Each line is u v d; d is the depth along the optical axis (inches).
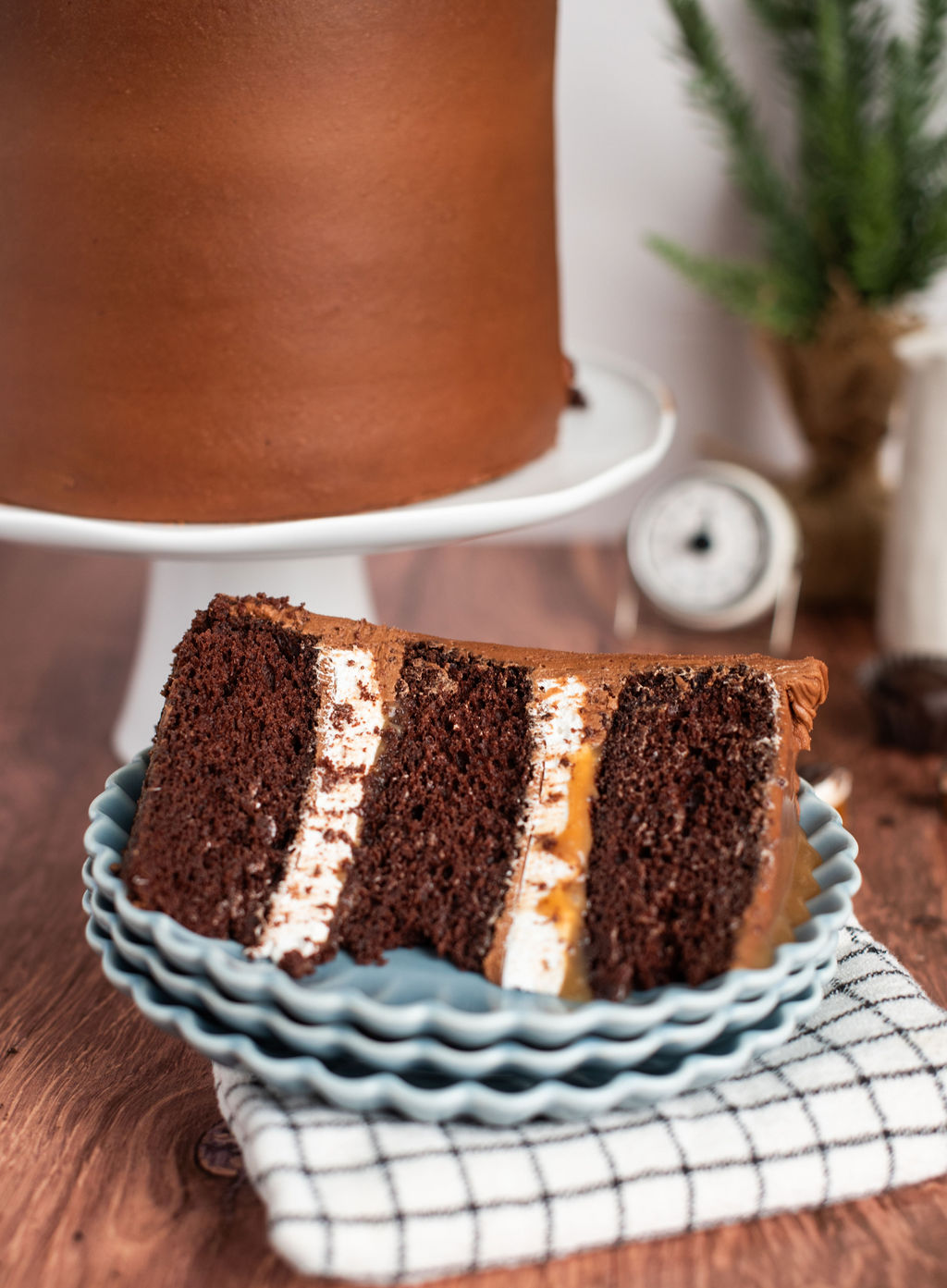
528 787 16.9
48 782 22.9
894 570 25.4
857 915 20.0
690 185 29.6
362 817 17.0
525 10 19.8
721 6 27.9
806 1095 15.9
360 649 17.5
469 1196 14.9
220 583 22.9
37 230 18.9
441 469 20.3
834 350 26.3
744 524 26.0
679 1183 15.2
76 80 18.3
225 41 18.1
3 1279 15.2
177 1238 15.6
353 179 18.8
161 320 19.0
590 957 16.1
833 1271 15.3
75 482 19.7
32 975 18.9
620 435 22.6
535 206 20.8
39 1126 16.7
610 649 26.7
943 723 23.2
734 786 16.5
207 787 16.8
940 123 28.2
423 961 16.4
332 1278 14.9
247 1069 15.6
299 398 19.4
